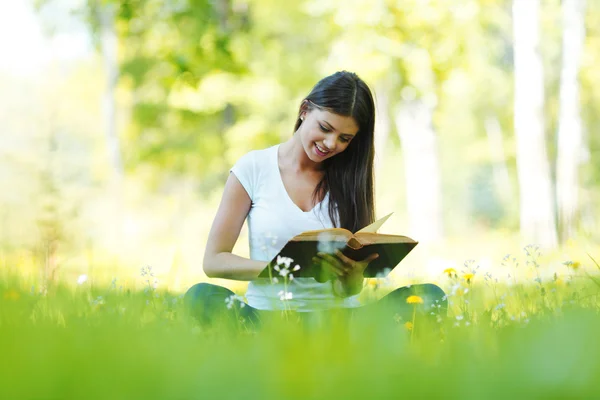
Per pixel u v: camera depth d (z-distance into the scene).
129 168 26.66
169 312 3.31
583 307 3.32
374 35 18.11
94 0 24.44
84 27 28.45
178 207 23.94
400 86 19.67
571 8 19.50
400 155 31.20
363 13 17.97
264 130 21.77
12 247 4.91
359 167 4.07
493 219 36.53
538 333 2.19
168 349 1.97
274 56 22.88
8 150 19.41
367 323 2.34
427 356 1.97
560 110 19.83
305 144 3.89
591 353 1.74
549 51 25.44
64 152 28.83
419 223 21.53
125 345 1.91
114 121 25.38
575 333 1.93
